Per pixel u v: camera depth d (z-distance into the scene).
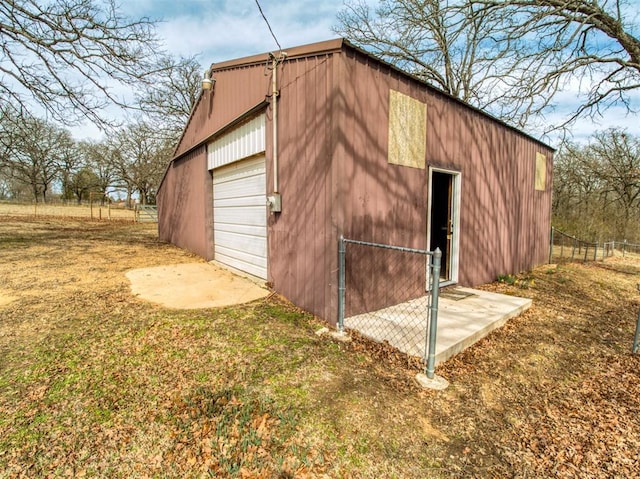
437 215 6.66
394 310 4.38
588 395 2.89
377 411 2.45
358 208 4.02
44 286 5.00
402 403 2.57
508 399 2.78
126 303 4.42
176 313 4.12
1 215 19.64
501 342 3.87
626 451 2.20
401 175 4.60
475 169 6.18
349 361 3.10
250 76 5.48
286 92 4.59
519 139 7.66
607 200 16.81
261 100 5.20
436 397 2.68
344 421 2.32
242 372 2.83
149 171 27.92
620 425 2.47
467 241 6.11
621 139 15.46
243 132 5.85
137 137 25.91
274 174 4.85
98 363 2.88
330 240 3.88
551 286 6.87
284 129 4.66
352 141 3.90
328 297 3.93
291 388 2.64
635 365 3.49
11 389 2.47
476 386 2.91
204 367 2.89
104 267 6.50
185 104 20.19
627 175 14.65
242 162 6.13
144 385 2.60
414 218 4.86
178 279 5.79
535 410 2.65
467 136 5.90
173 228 10.20
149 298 4.69
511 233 7.62
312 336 3.59
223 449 2.02
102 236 11.77
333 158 3.80
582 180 17.11
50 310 4.04
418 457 2.07
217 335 3.51
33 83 8.23
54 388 2.50
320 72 3.96
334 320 3.89
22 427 2.10
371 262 4.23
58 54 7.96
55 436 2.05
